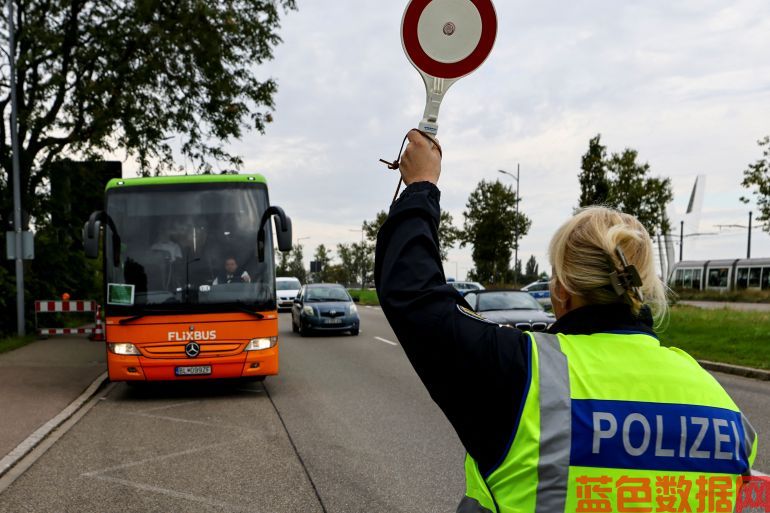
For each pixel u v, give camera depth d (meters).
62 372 10.91
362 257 61.62
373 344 16.05
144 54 17.16
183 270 8.65
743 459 1.19
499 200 37.31
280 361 12.76
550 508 1.15
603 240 1.27
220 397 8.98
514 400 1.20
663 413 1.17
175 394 9.30
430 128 1.50
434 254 1.34
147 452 6.01
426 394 8.99
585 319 1.30
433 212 1.38
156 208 8.81
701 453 1.16
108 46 16.80
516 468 1.18
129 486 4.99
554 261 1.35
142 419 7.55
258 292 8.74
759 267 40.84
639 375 1.20
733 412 1.21
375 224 58.44
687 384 1.20
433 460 5.59
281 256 87.44
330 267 80.00
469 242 38.12
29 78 17.23
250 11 18.11
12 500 4.69
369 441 6.30
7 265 16.88
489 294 14.11
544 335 1.27
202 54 17.27
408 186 1.44
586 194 24.58
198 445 6.26
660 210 23.95
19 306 15.64
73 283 20.70
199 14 16.58
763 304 35.34
